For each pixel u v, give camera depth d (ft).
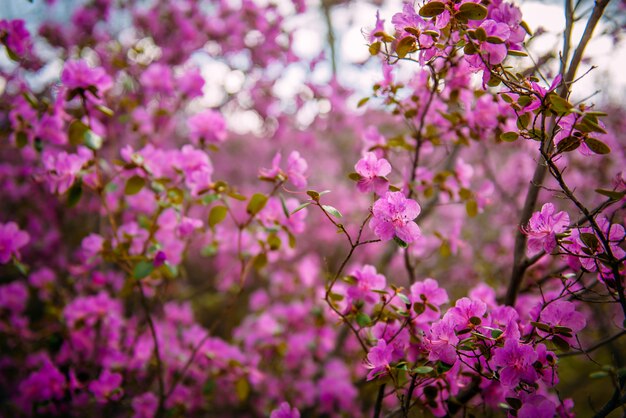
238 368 8.24
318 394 10.27
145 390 8.77
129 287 6.90
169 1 12.91
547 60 5.98
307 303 10.65
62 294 10.56
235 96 14.24
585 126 3.48
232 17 12.82
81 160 6.09
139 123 9.88
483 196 6.73
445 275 13.09
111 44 12.26
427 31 4.08
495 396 5.01
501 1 4.56
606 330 9.21
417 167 6.85
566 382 11.97
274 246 6.70
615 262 3.78
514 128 5.82
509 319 4.31
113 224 6.68
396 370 4.35
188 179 6.37
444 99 6.16
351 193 16.08
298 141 17.53
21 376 10.47
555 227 4.02
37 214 13.16
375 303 5.05
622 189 4.62
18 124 6.89
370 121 14.71
